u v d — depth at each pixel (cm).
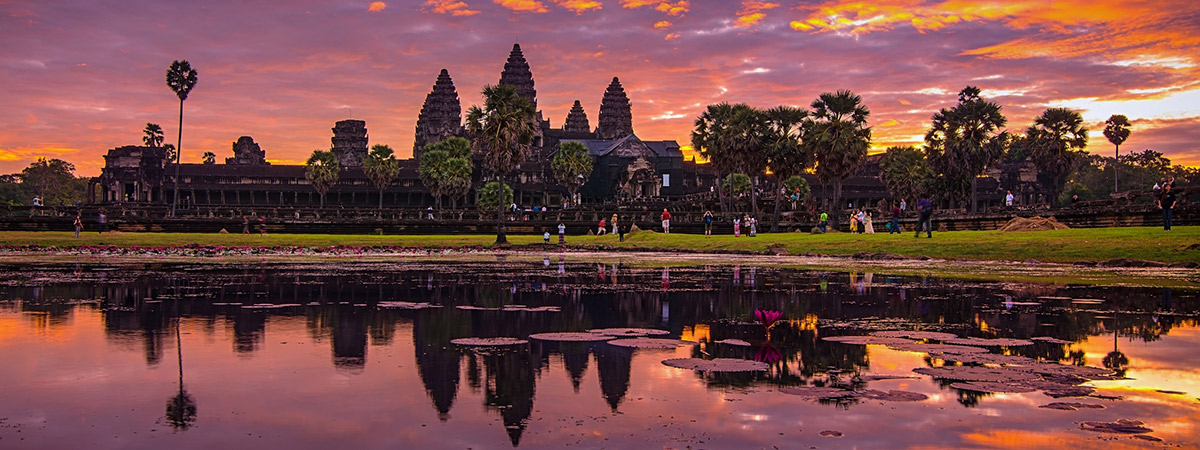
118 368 891
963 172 9069
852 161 7006
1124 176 17675
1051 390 783
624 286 2012
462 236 7138
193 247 4738
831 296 1745
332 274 2448
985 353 983
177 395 764
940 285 2020
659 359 950
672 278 2333
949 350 1005
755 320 1326
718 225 8006
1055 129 9631
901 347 1021
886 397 756
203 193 15225
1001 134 9050
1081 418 678
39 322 1269
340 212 10000
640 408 717
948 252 3625
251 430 645
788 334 1162
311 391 783
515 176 16712
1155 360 939
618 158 17150
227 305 1525
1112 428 646
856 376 852
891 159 12362
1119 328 1212
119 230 7231
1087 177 18900
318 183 13800
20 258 3528
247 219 7175
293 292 1809
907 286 1991
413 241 5944
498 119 6112
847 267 2952
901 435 631
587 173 14475
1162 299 1642
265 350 1010
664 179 17300
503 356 970
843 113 7069
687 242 5316
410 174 15962
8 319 1305
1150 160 19288
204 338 1105
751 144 7550
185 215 9906
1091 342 1076
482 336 1134
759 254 4325
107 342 1069
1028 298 1677
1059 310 1453
